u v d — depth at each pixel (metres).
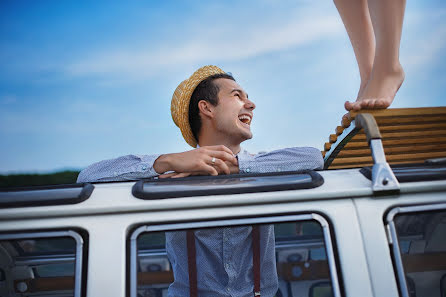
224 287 1.82
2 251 1.66
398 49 2.10
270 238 1.90
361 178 1.37
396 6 2.08
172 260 1.93
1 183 17.08
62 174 18.23
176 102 2.31
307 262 2.11
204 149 1.72
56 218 1.24
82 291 1.18
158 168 1.75
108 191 1.33
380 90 2.09
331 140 2.04
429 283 1.44
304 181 1.33
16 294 1.72
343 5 2.47
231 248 1.79
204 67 2.26
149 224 1.25
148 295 2.17
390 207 1.29
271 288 1.91
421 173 1.36
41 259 1.69
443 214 1.34
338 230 1.26
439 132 1.94
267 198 1.28
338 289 1.20
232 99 2.13
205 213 1.27
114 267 1.20
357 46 2.47
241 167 1.75
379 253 1.23
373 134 1.36
